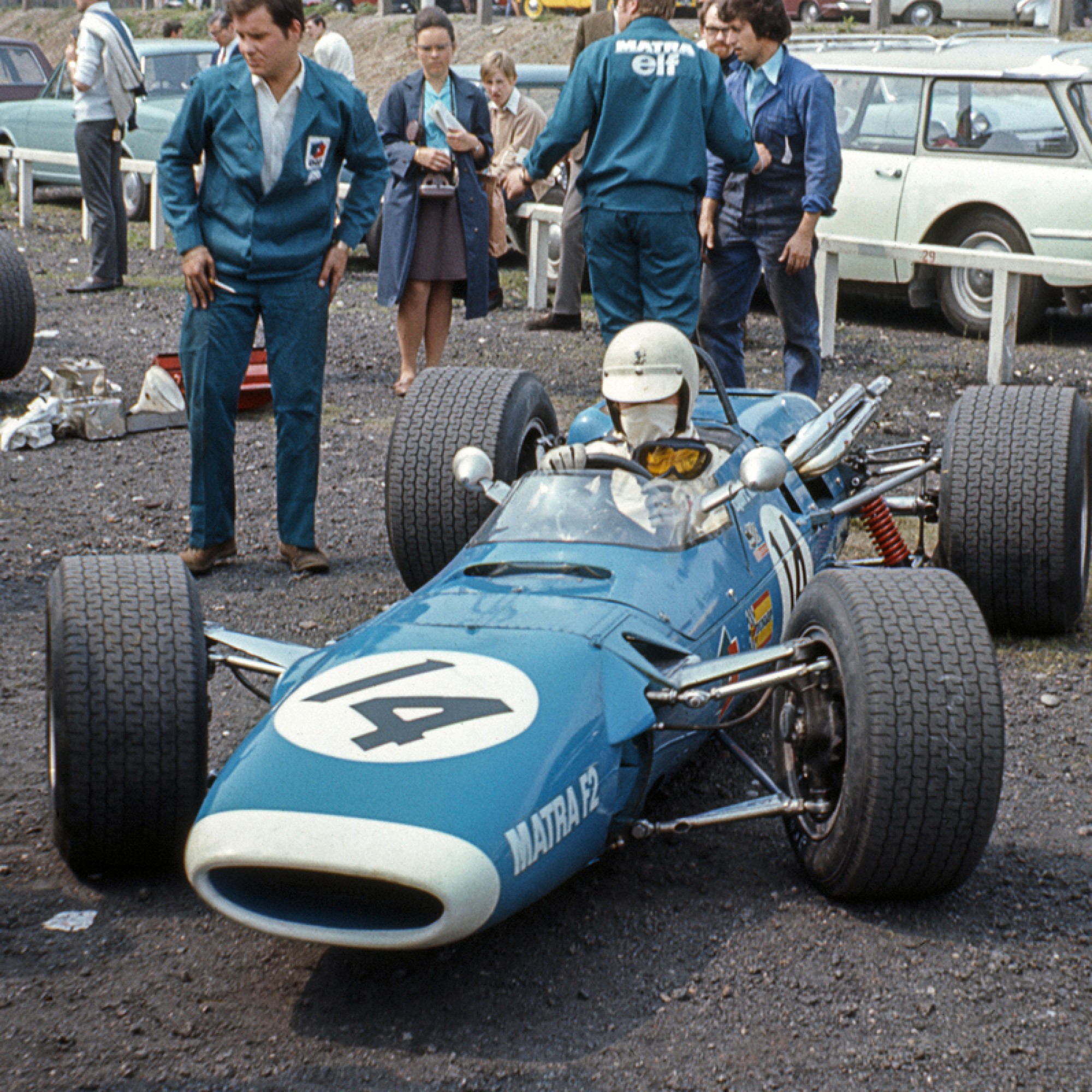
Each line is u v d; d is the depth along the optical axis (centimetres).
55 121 1720
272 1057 294
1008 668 511
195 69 1694
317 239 588
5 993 317
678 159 668
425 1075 288
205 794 360
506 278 1404
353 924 296
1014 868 370
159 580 372
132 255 1491
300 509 613
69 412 832
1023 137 1074
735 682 367
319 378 604
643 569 388
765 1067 289
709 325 809
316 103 570
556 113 678
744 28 748
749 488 396
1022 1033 300
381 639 357
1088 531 554
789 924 344
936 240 1118
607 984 319
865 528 605
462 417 564
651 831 345
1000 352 930
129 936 341
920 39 1184
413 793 294
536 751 310
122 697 348
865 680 329
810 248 765
